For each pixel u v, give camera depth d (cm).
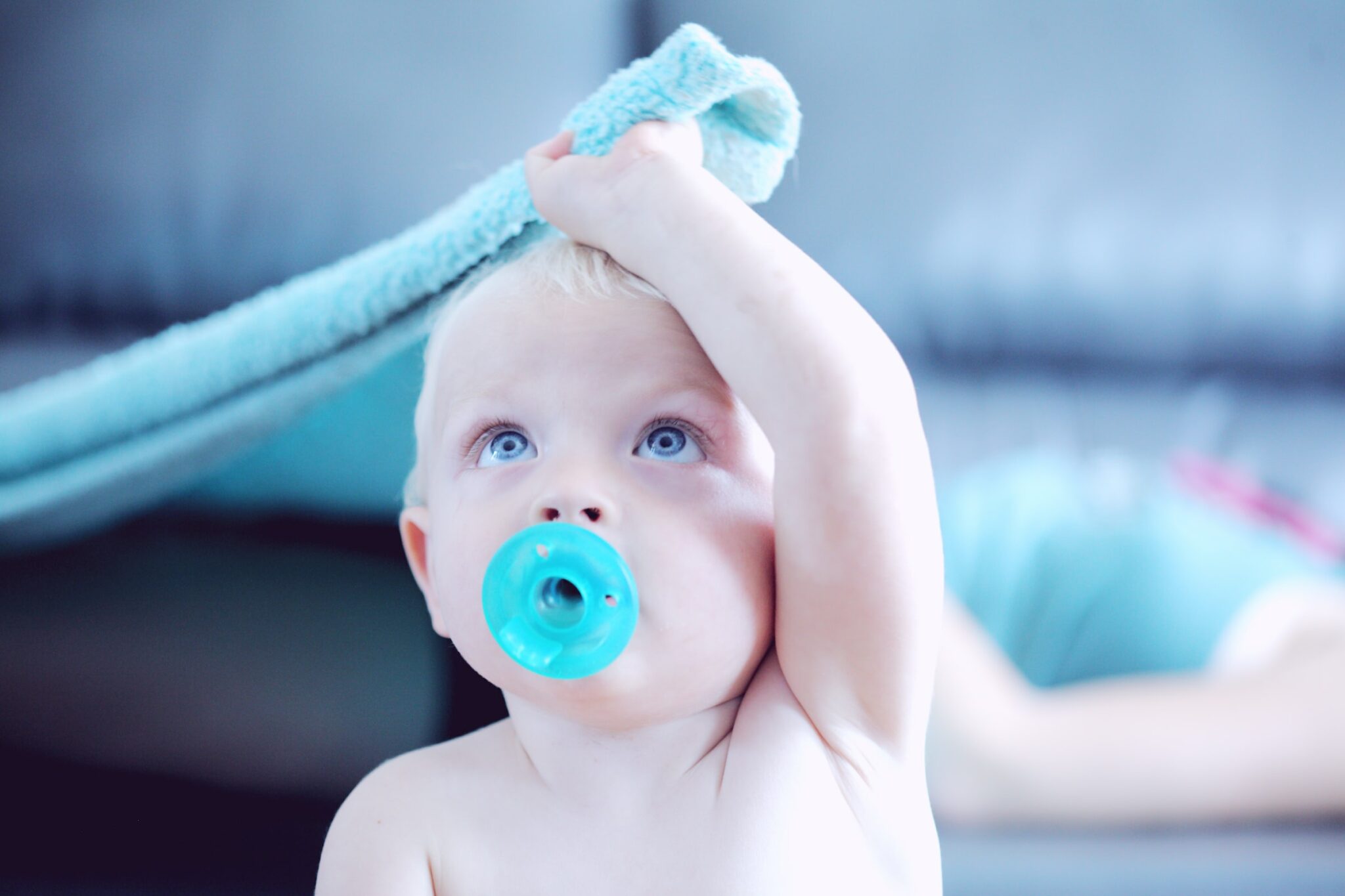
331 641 89
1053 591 116
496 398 39
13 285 134
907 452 38
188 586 97
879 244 150
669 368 39
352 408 108
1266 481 142
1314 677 88
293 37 137
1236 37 156
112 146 135
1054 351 153
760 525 39
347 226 134
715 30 147
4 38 136
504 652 37
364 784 41
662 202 39
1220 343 153
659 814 39
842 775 40
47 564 97
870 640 39
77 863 67
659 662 36
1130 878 67
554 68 139
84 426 77
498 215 47
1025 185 152
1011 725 83
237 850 69
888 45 151
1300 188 154
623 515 36
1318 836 75
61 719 80
